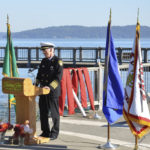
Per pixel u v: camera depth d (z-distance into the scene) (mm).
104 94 7047
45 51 7512
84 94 10766
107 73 7012
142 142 7676
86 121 9672
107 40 7023
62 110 10219
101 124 9344
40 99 7672
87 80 10867
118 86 7047
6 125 7270
